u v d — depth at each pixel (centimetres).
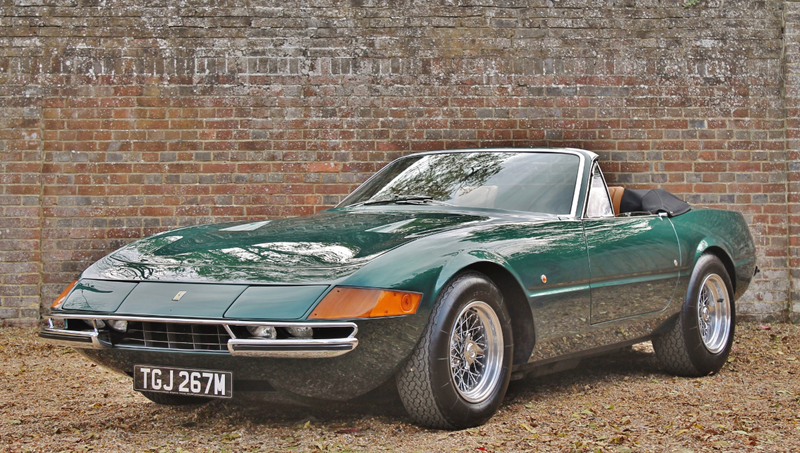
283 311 276
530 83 680
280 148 670
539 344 346
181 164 666
